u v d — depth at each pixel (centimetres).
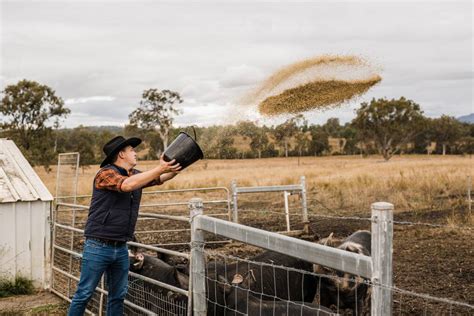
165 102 5825
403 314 682
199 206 505
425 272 891
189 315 515
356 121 7156
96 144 7544
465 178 2217
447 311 690
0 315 802
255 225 1487
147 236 1400
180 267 640
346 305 662
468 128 10712
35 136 5578
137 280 659
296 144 9906
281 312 486
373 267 332
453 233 1200
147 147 6500
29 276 951
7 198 930
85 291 562
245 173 4122
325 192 2230
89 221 561
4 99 5475
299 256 379
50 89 5584
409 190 2056
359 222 1461
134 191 566
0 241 930
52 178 4394
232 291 532
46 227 961
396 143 7044
